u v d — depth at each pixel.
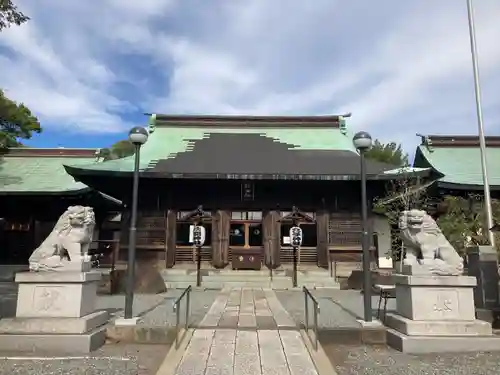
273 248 22.48
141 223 22.56
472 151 28.75
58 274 8.33
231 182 23.03
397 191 21.91
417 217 8.74
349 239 22.62
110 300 14.20
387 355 7.82
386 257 22.45
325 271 21.31
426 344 7.88
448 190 24.39
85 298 8.61
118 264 22.09
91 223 8.97
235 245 23.06
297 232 19.84
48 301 8.30
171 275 20.53
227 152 25.38
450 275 8.46
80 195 26.31
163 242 22.38
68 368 6.88
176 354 7.48
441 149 29.00
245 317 10.84
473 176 25.31
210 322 10.11
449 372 6.74
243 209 23.06
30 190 26.19
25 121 26.55
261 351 7.80
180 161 23.70
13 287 18.22
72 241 8.69
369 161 24.31
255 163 23.55
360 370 6.94
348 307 12.63
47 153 32.25
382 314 10.50
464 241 16.27
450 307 8.30
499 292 10.55
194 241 19.42
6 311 11.58
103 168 21.58
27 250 26.88
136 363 7.23
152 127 29.14
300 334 8.97
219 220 22.78
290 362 7.18
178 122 29.48
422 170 21.70
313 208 23.03
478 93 18.19
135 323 9.12
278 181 22.86
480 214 17.78
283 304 13.52
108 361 7.32
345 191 23.06
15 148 31.95
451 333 8.08
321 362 7.07
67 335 7.93
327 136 28.59
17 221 27.11
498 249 13.62
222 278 20.12
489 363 7.16
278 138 28.14
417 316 8.27
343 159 24.45
